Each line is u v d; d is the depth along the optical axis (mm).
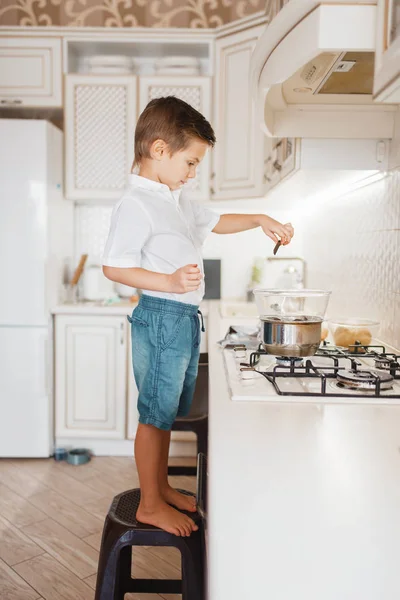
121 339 3102
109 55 3422
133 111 3166
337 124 1653
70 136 3193
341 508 668
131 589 1523
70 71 3256
